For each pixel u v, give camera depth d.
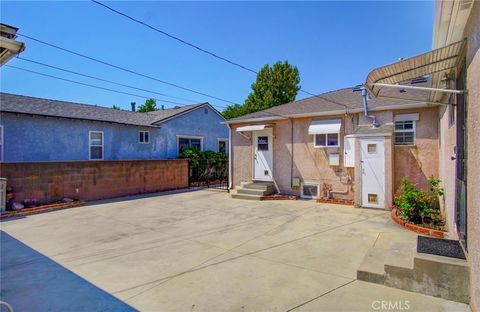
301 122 11.20
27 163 9.98
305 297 3.50
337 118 10.30
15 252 5.51
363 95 9.18
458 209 4.44
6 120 12.27
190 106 21.20
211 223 7.59
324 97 12.97
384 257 4.46
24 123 12.80
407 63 4.28
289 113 11.47
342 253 5.04
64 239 6.34
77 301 3.56
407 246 4.56
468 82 3.50
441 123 7.52
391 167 8.64
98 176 12.03
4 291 3.87
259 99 30.88
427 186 8.53
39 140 13.24
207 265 4.63
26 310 3.38
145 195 13.19
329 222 7.31
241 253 5.18
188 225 7.43
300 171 11.21
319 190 10.71
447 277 3.42
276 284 3.88
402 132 9.04
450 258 3.56
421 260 3.56
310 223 7.25
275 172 11.92
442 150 7.32
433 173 8.49
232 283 3.94
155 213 9.12
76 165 11.36
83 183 11.54
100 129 15.51
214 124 21.95
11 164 9.62
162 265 4.68
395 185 9.02
